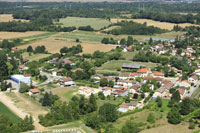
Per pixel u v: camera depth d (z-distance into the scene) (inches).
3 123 7411.4
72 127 7711.6
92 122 7652.6
